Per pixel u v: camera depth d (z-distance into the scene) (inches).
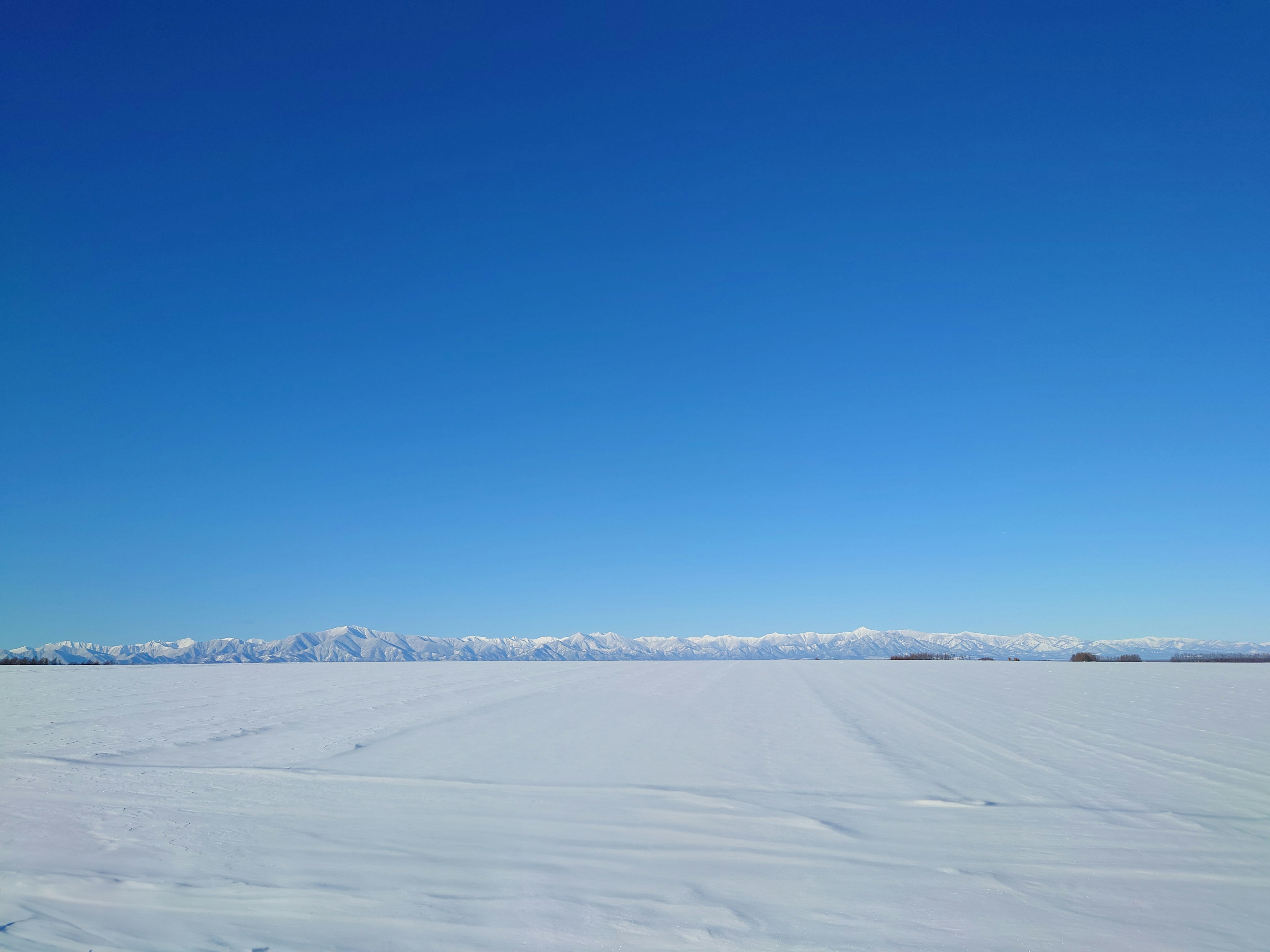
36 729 501.0
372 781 338.6
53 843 248.7
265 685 887.1
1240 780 330.6
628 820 274.8
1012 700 651.5
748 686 822.5
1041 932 176.4
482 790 320.8
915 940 172.1
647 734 472.4
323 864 227.5
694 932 176.6
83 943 171.3
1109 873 217.8
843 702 645.9
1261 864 224.1
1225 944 169.5
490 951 165.9
